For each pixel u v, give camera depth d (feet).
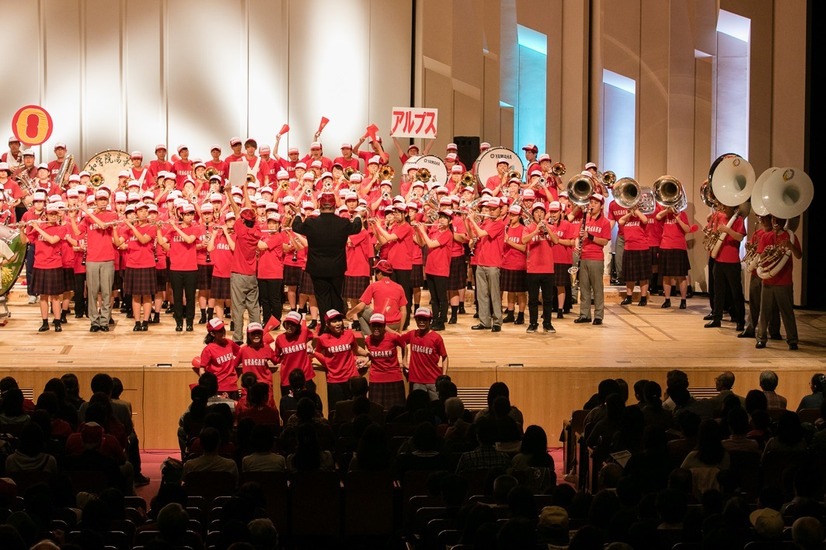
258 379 40.11
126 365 42.65
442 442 30.76
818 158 59.57
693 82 65.36
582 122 68.64
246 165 46.91
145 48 68.80
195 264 49.60
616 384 35.06
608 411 31.50
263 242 47.60
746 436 30.53
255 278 47.88
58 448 29.68
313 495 28.55
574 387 43.73
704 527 21.31
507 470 26.23
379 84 70.59
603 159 67.62
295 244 48.62
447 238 50.55
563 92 69.46
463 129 69.31
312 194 55.93
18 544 19.07
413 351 41.34
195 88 69.36
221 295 49.55
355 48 70.28
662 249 57.47
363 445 29.01
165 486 25.09
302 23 69.87
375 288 45.03
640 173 66.80
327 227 43.78
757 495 28.30
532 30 69.05
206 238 50.26
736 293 52.08
